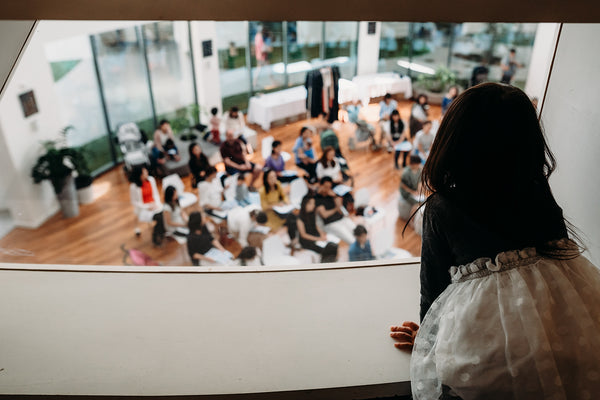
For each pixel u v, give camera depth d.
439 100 9.66
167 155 7.09
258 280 1.34
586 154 1.19
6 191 6.30
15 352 1.09
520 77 9.63
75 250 5.82
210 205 5.94
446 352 0.79
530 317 0.73
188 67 8.38
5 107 6.04
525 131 0.76
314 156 6.33
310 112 8.73
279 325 1.17
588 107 1.17
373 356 1.08
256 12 0.86
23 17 0.84
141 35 7.69
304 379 1.02
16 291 1.28
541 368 0.72
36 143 6.51
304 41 9.41
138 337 1.13
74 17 0.85
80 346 1.11
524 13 0.90
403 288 1.30
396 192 6.46
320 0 0.84
